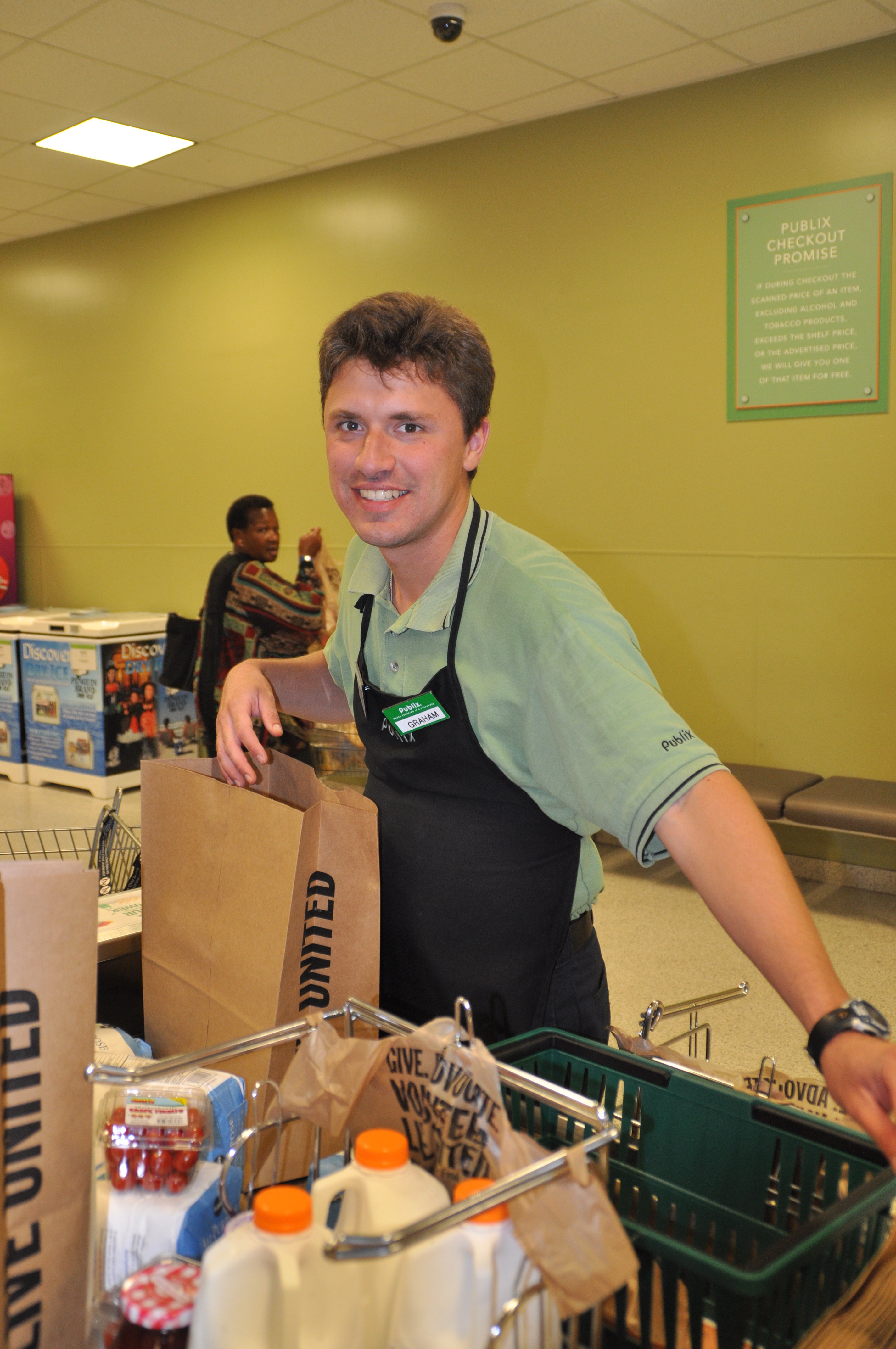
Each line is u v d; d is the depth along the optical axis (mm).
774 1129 910
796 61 4500
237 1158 993
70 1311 780
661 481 5133
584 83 4773
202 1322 670
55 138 5551
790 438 4746
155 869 1238
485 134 5461
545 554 1199
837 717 4770
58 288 7719
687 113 4820
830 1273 809
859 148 4406
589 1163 738
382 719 1292
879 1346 749
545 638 1091
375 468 1102
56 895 771
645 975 3633
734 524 4949
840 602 4703
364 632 1333
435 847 1224
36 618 6746
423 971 1241
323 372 1157
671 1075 975
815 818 4164
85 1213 789
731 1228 930
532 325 5457
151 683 6465
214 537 7141
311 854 1059
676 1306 730
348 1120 904
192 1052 837
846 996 787
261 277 6566
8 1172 751
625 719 983
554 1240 663
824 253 4543
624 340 5156
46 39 4332
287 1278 662
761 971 841
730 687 5047
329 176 6129
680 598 5148
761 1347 757
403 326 1093
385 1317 690
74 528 7984
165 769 1233
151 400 7316
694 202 4855
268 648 5023
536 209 5355
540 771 1128
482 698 1161
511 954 1214
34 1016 765
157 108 5109
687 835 903
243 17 4129
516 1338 678
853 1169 864
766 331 4734
